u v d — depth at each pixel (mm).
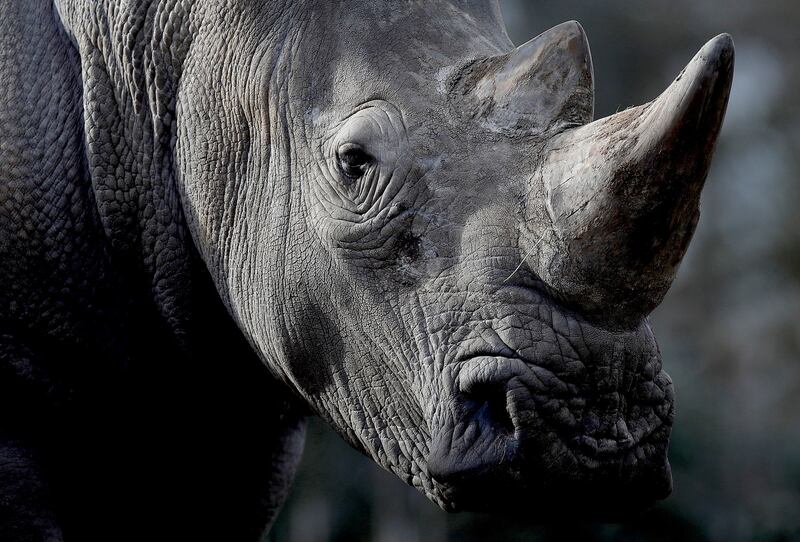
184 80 9516
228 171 9281
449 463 7609
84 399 10031
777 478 30609
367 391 8609
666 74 53938
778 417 43969
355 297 8375
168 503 10812
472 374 7566
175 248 9820
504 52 8523
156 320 10086
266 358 9484
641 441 7535
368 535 25938
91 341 9938
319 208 8547
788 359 48312
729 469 29859
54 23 10258
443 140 7949
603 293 7367
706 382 37812
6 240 9695
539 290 7535
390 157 8039
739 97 58562
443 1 8547
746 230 55094
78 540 10438
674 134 6914
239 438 10766
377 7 8539
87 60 9977
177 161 9656
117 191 9891
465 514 25578
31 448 9883
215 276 9602
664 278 7359
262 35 8992
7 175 9703
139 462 10469
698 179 7047
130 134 9875
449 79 8133
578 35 7805
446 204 7863
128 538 10742
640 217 7156
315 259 8617
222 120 9273
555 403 7402
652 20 52969
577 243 7324
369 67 8344
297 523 25797
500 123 7852
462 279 7746
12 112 9828
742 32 57438
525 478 7449
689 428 30141
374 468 26109
